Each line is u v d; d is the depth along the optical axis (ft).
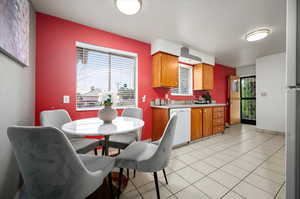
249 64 15.12
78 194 2.56
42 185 2.40
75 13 5.97
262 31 7.27
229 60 13.52
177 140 8.46
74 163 2.41
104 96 4.96
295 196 2.25
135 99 9.03
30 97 5.19
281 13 5.98
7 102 3.34
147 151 4.20
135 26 7.09
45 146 2.17
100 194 4.26
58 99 6.29
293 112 2.27
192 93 12.55
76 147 4.71
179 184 4.75
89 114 7.11
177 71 9.64
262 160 6.63
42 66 5.92
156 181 3.70
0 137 3.03
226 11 5.85
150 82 9.46
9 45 3.13
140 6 5.24
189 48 10.23
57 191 2.43
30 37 5.10
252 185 4.72
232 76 15.69
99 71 7.73
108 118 4.75
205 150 7.96
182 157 6.98
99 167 3.28
